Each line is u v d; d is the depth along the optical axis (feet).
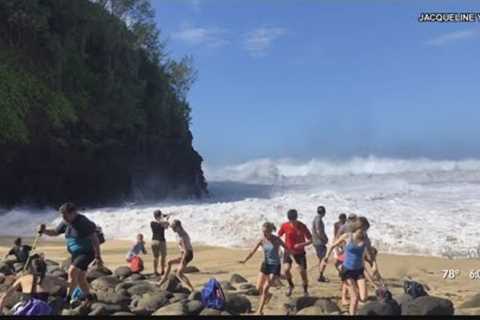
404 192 104.01
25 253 43.75
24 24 111.34
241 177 227.61
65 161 116.57
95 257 28.25
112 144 129.59
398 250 51.08
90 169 122.01
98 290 33.32
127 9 170.60
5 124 106.73
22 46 113.39
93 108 127.13
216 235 60.95
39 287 26.43
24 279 26.96
